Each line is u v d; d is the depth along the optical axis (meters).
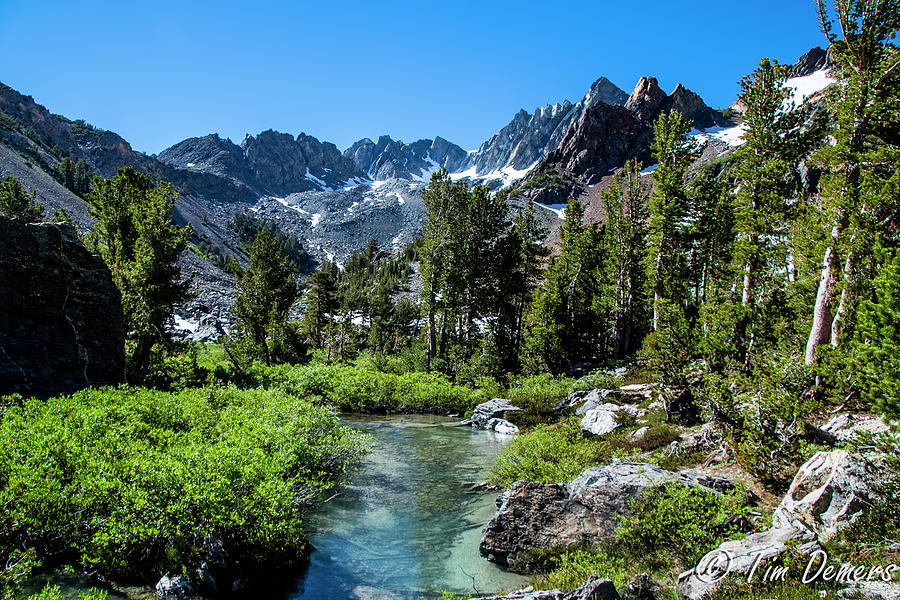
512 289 47.62
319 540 10.37
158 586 7.46
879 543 7.07
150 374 25.20
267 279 43.25
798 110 27.94
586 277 49.22
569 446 15.28
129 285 26.19
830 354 14.16
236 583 7.84
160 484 8.15
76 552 8.20
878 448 8.36
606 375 29.73
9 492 7.73
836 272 19.05
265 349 39.44
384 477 15.23
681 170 39.59
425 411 30.02
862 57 20.50
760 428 11.73
